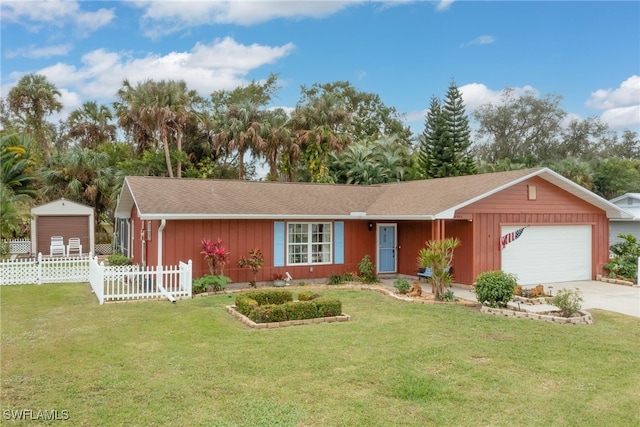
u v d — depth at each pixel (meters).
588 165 43.41
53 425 5.20
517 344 8.73
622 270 17.86
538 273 17.09
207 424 5.25
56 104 40.44
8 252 22.94
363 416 5.50
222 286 14.60
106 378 6.67
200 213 14.93
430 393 6.21
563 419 5.50
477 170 39.31
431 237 17.06
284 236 16.92
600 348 8.50
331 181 32.88
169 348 8.21
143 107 31.20
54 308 11.97
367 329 9.79
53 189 30.73
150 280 14.01
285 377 6.78
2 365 7.25
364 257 17.98
